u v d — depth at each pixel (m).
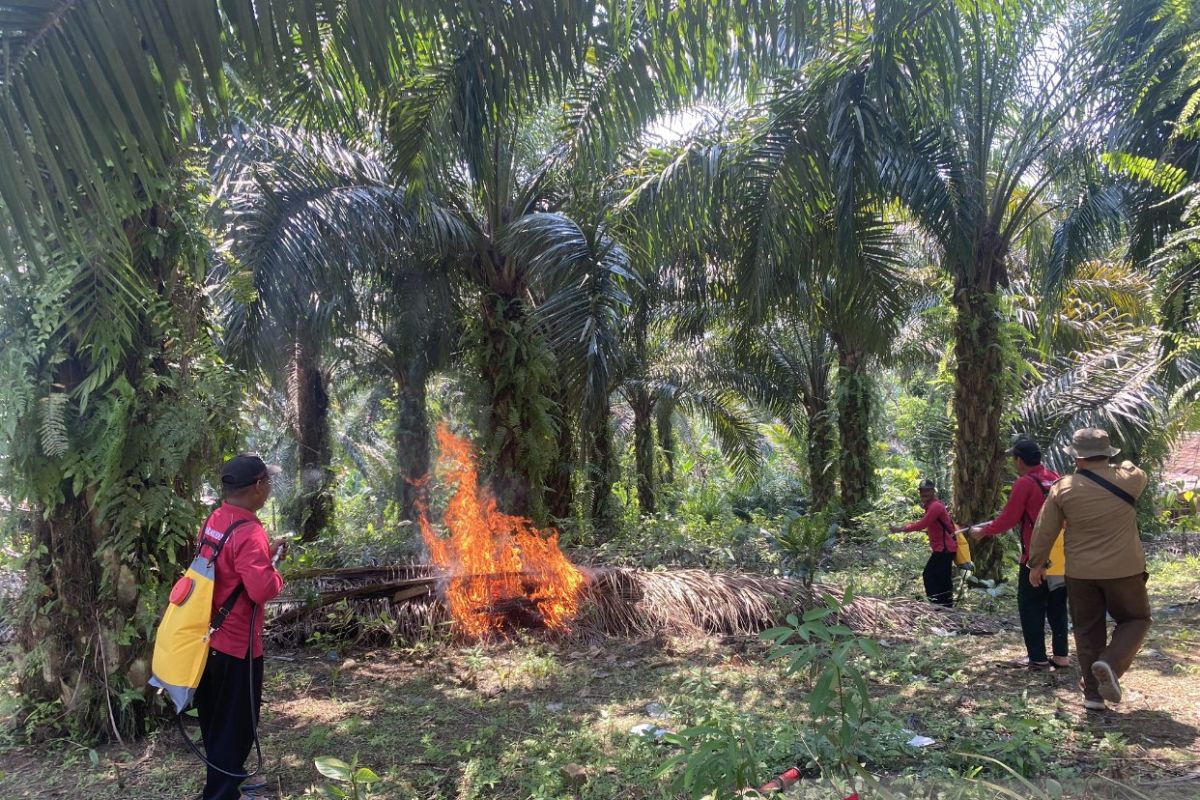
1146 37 7.46
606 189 10.01
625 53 5.93
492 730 4.76
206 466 5.16
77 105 2.89
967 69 8.00
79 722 4.72
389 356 13.36
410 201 8.49
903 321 9.34
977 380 9.16
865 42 7.04
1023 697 5.00
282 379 12.89
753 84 6.96
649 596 7.46
